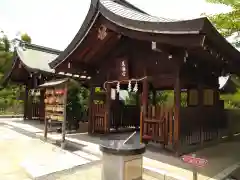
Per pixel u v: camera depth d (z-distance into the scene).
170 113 5.80
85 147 6.34
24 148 6.57
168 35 4.71
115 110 10.16
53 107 7.16
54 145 7.02
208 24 3.89
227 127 8.88
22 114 17.67
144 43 6.61
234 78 13.15
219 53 5.07
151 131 6.25
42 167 4.70
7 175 4.27
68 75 11.14
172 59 5.78
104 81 8.20
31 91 13.19
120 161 3.32
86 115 13.20
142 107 6.49
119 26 6.02
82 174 4.44
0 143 7.26
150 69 6.42
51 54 15.99
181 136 5.67
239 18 8.18
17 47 13.75
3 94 19.31
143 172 4.60
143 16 5.93
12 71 14.00
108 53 7.89
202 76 7.10
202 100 7.00
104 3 6.34
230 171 4.61
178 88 5.64
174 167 4.68
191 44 4.35
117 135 8.95
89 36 6.91
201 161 3.05
